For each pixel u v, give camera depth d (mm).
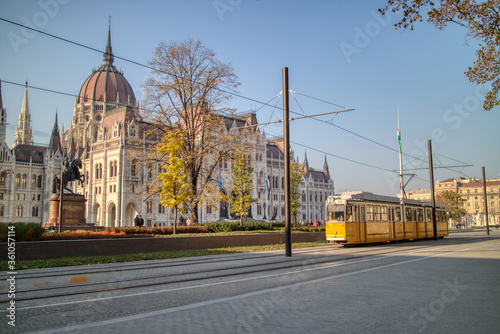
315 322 8742
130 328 8234
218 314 9438
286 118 25750
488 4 16031
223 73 44750
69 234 25984
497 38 16156
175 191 36719
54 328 8281
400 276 15625
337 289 12727
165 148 37688
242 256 24891
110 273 16906
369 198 37781
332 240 34688
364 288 12906
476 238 53312
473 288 13031
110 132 102500
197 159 44656
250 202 55469
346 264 19906
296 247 33500
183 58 43906
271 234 37531
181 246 29219
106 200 98750
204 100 44938
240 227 46031
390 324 8633
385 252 27594
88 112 143375
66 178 41875
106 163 100062
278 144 135500
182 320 8883
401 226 41969
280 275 16000
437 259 22484
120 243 25641
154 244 27516
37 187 130750
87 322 8758
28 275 16188
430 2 16016
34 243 21875
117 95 142000
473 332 8125
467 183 181250
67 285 13602
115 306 10344
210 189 45844
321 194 151000
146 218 97250
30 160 129875
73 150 138250
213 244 31578
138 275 16188
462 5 16125
